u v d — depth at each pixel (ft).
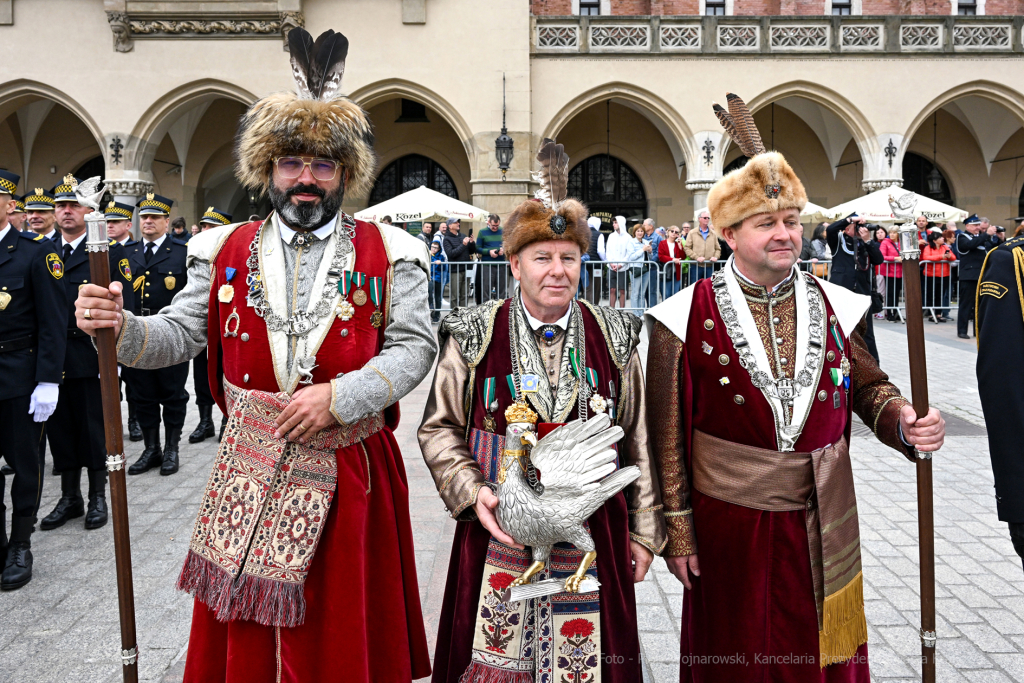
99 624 11.46
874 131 56.75
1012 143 67.82
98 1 53.01
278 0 52.65
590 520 7.14
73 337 15.62
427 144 67.51
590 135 67.87
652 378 7.82
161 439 23.58
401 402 26.35
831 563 7.10
